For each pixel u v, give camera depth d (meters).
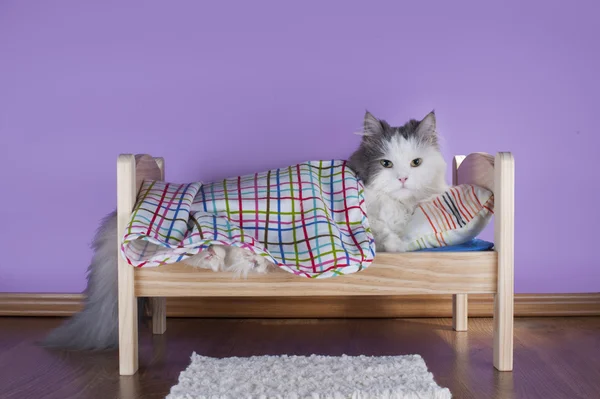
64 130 2.49
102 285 1.96
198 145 2.50
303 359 1.87
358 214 1.88
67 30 2.47
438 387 1.60
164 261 1.67
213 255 1.75
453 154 2.51
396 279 1.79
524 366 1.85
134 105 2.49
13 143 2.50
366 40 2.48
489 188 1.89
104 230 1.98
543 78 2.48
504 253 1.79
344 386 1.63
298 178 1.92
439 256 1.79
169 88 2.49
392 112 2.50
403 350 2.04
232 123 2.50
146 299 2.22
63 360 1.92
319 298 2.49
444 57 2.48
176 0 2.47
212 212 1.83
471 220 1.88
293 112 2.50
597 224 2.51
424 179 1.97
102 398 1.60
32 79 2.48
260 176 1.96
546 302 2.49
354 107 2.50
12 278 2.53
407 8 2.47
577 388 1.66
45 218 2.51
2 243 2.52
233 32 2.48
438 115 2.49
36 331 2.28
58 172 2.50
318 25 2.48
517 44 2.48
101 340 1.97
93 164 2.50
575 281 2.52
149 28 2.47
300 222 1.82
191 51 2.48
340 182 1.95
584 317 2.49
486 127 2.50
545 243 2.51
